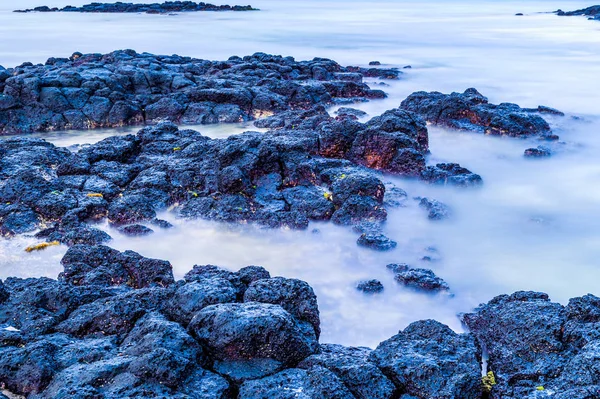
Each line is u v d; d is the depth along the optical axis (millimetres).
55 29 81188
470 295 11836
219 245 14078
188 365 7148
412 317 11055
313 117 22797
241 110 28203
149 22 95312
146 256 13453
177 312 8547
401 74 42156
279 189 16578
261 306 8039
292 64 39531
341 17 109062
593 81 38219
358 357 7820
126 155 19297
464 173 18453
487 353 8852
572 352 7703
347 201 15195
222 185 16141
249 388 7051
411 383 7258
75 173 17469
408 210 15953
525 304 8953
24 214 14711
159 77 30859
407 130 20109
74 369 7230
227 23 93125
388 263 13133
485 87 36875
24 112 26344
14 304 9203
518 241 14422
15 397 7266
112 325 8547
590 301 8578
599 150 22141
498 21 94250
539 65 45750
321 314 11125
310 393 6957
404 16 111688
